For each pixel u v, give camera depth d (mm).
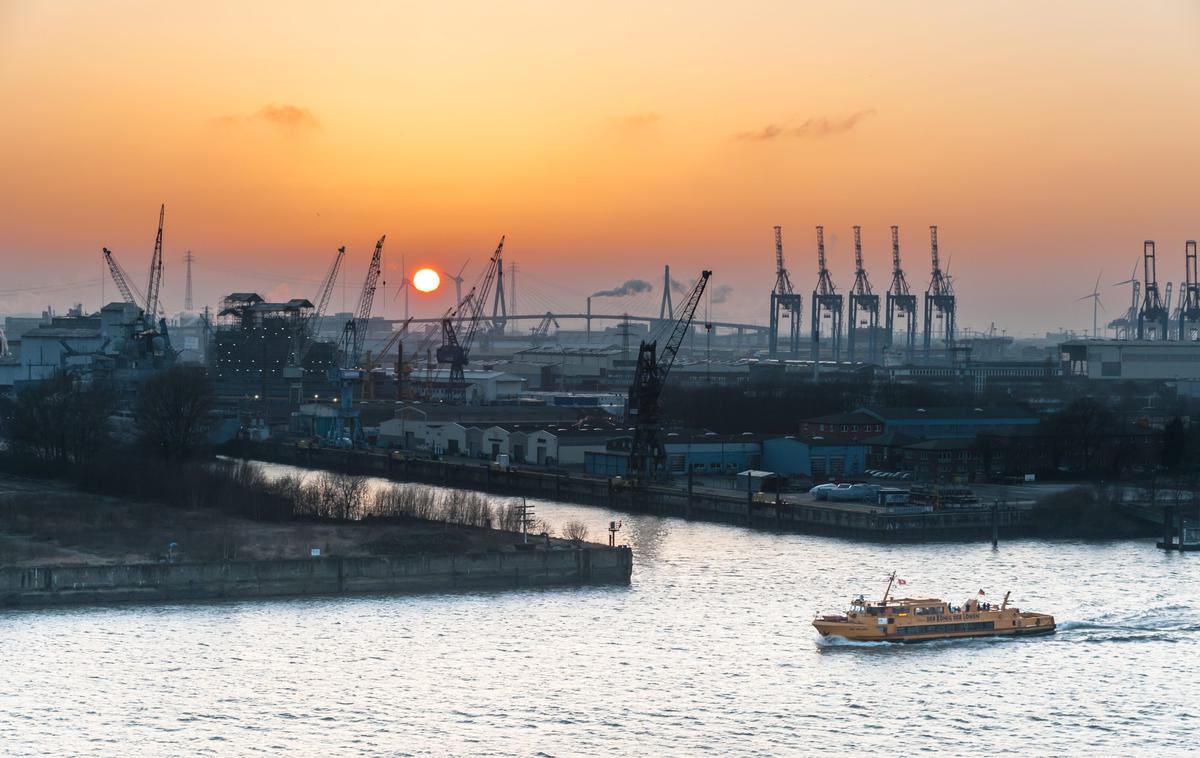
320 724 149500
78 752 141375
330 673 164625
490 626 184375
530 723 150625
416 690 159625
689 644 177875
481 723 150375
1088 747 146375
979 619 182750
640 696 158875
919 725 151625
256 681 161500
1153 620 192000
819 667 169875
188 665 166250
